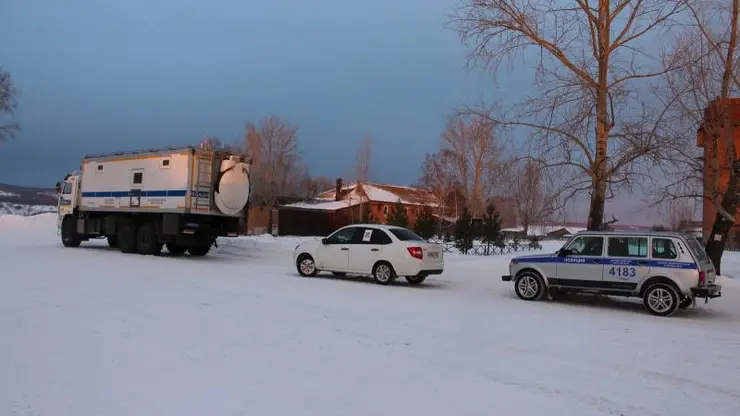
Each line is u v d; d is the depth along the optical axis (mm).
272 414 5242
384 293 13750
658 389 6438
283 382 6207
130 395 5645
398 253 15461
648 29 16922
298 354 7391
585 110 16844
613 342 8867
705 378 6957
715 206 18141
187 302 11148
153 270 17125
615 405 5828
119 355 7062
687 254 12023
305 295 12766
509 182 18859
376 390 6043
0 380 6027
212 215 22031
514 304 12805
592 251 12992
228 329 8734
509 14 17531
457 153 43031
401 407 5543
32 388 5793
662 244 12312
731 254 31531
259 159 60094
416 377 6566
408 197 61906
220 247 26953
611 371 7121
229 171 21859
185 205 21062
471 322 10133
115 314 9633
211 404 5453
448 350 7910
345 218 57094
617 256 12641
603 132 16984
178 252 24750
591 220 17156
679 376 7008
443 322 10016
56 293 11734
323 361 7105
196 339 8016
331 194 76812
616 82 17047
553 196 17500
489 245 30391
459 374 6742
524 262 13656
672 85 16797
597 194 17016
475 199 41719
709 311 12930
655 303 12094
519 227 55562
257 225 64062
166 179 21812
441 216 48406
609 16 17094
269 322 9398
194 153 21234
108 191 24078
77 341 7695
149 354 7152
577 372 7004
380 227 16031
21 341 7621
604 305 13289
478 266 20391
